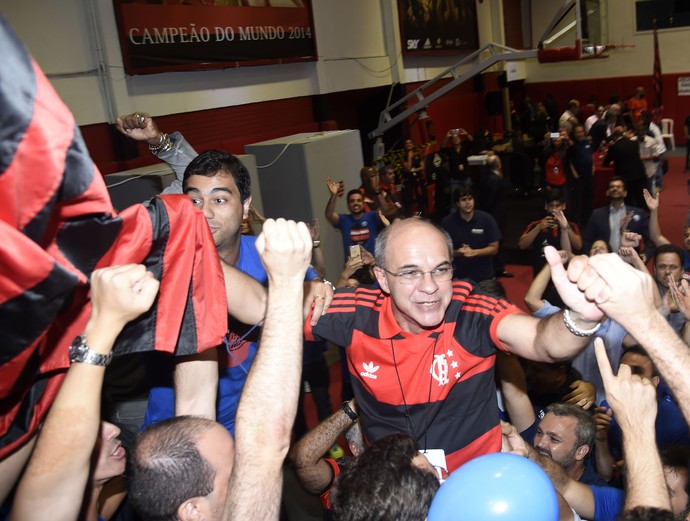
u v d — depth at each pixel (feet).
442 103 49.65
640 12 57.00
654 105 55.88
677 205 37.35
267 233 4.70
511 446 7.52
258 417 4.55
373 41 42.68
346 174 24.77
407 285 6.25
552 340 5.56
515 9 59.06
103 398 8.74
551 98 57.26
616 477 10.32
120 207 21.56
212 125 32.48
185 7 29.84
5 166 3.51
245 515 4.38
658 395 10.80
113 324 4.42
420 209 36.14
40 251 3.66
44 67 24.99
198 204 8.09
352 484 5.14
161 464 5.21
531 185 41.42
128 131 10.13
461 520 4.10
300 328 4.77
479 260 21.42
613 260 4.59
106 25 26.78
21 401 4.60
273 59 34.86
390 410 6.81
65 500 4.49
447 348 6.56
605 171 33.73
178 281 5.27
